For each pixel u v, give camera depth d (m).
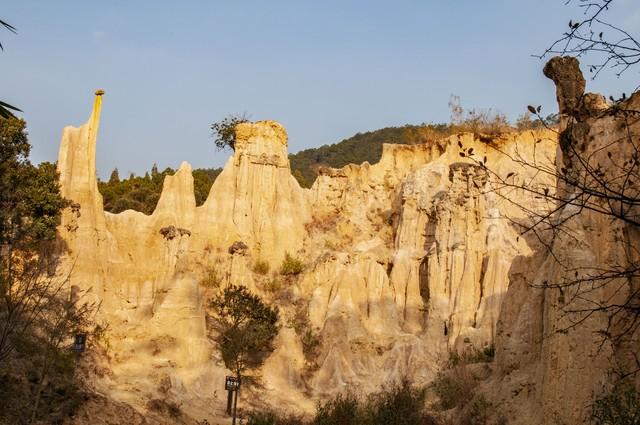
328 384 49.00
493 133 64.44
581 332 27.30
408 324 55.66
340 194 67.06
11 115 10.62
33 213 42.44
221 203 60.56
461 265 54.62
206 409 42.12
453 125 69.00
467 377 38.00
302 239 62.34
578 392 26.83
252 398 45.34
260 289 57.09
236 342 45.53
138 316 49.81
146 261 52.97
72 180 48.94
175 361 44.59
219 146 72.56
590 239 29.47
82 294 44.34
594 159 28.89
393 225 64.25
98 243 49.03
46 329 35.47
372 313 55.09
